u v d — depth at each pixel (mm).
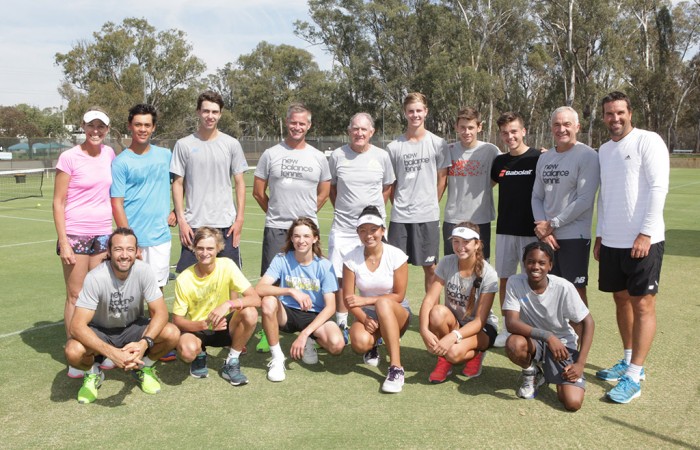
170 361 4953
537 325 4246
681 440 3465
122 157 4879
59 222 4656
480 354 4543
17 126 80688
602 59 46281
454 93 46812
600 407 3949
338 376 4598
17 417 3834
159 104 55000
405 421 3758
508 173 5438
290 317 4906
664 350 4984
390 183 5777
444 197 20453
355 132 5488
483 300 4457
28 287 7465
